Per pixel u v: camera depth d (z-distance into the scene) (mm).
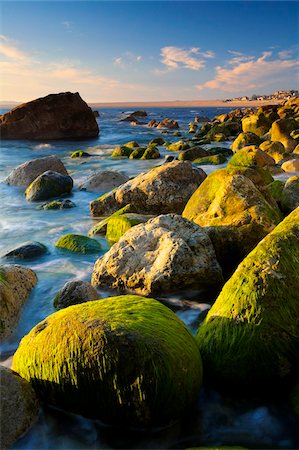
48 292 6184
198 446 3285
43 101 33250
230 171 7809
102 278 6043
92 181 13445
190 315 5398
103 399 3275
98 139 34469
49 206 11375
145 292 5688
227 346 3768
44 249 7836
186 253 5641
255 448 3242
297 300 3893
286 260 4109
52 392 3479
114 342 3275
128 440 3363
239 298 3957
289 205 8445
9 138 33562
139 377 3180
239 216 6621
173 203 9812
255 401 3654
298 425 3316
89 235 8672
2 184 14859
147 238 6125
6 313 5070
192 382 3404
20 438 3268
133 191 10023
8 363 4461
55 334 3582
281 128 24156
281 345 3666
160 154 22656
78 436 3387
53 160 14977
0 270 5684
